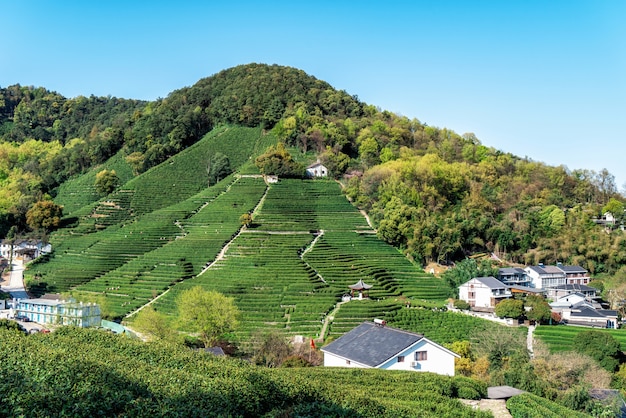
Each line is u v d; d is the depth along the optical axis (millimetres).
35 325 126562
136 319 118625
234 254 165125
